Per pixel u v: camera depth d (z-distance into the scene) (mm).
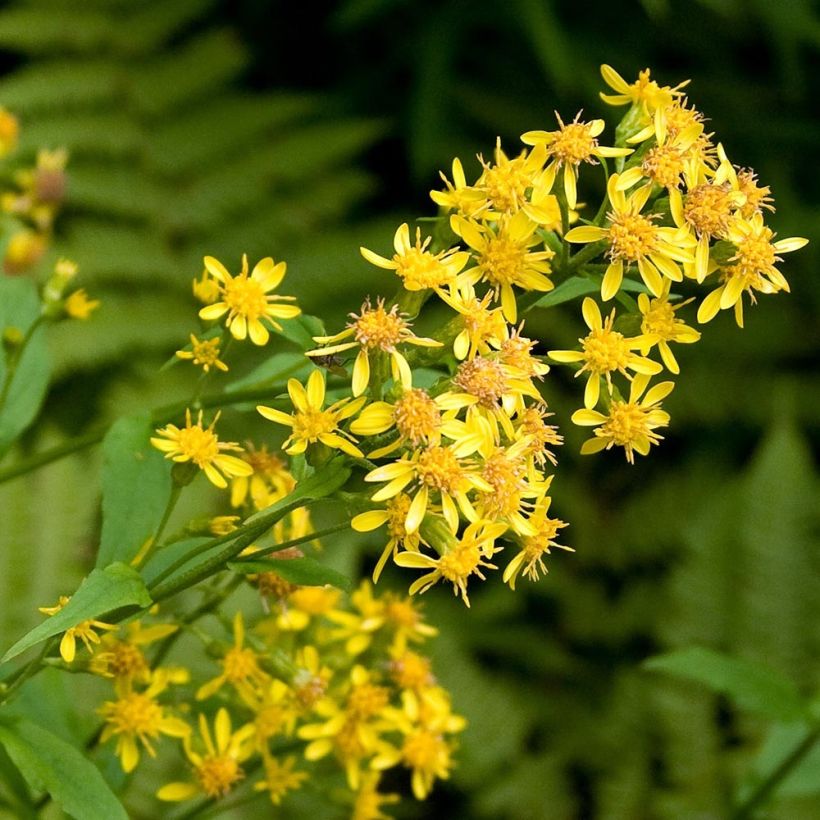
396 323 2619
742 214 2855
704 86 7578
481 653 7164
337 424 2750
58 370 6793
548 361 2818
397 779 6668
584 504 7484
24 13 7992
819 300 7551
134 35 8109
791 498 6961
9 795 3234
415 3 7789
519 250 2773
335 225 8148
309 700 3354
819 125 7531
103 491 3062
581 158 2812
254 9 8305
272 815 5371
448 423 2561
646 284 2855
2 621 5918
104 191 7695
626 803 6469
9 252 4852
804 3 7043
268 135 8070
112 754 3555
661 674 6785
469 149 7531
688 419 7488
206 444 2949
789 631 6805
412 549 2592
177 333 7332
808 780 4434
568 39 7438
